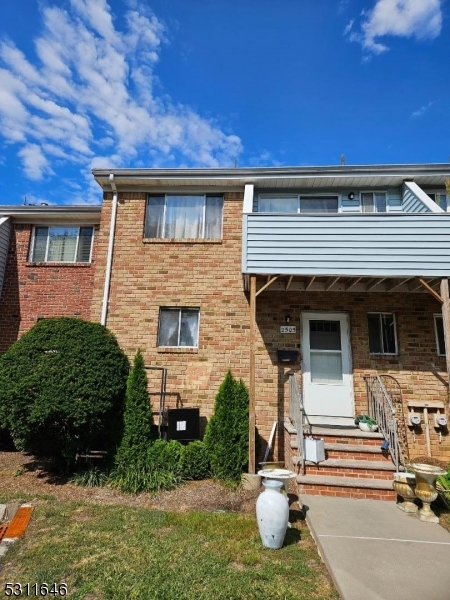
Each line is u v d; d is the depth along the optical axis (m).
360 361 7.91
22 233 10.43
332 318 8.26
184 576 3.32
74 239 10.41
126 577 3.29
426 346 7.91
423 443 7.46
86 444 6.40
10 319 9.91
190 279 8.56
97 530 4.30
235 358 8.12
